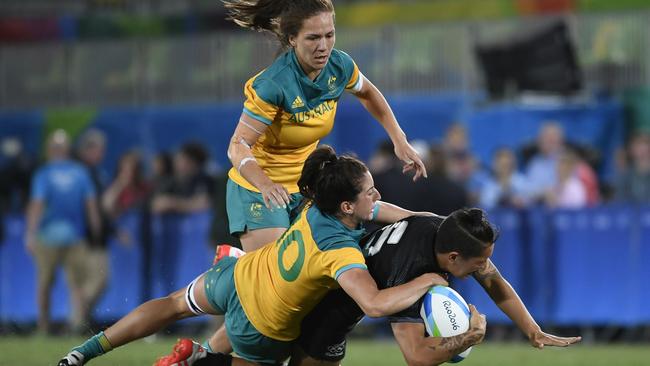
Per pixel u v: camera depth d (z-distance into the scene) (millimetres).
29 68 59812
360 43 54469
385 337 48812
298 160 26188
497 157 47188
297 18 24078
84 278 48875
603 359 37469
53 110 58344
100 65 59000
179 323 49656
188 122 55938
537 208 44500
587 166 46969
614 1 56719
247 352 24844
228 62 57000
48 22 64250
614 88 51688
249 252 26000
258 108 24766
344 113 53031
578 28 52594
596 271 43875
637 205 43531
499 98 51938
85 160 49406
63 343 41406
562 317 44188
